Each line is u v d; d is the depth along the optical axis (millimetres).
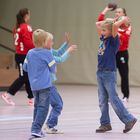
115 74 8484
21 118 10570
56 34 22562
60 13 22453
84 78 21969
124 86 14234
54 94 8469
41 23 22906
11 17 23547
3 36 23484
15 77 18828
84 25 21906
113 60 8445
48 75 7754
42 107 7773
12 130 8875
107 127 8656
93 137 8094
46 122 8953
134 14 20547
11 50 21281
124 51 14055
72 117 10641
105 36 8469
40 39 7828
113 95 8414
